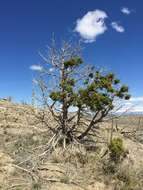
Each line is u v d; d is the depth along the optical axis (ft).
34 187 45.52
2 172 48.80
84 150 63.82
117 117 65.77
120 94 62.80
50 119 70.44
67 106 64.49
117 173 55.06
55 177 50.90
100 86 62.39
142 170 59.26
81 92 62.34
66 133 65.26
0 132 79.77
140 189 51.47
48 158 58.44
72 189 47.60
